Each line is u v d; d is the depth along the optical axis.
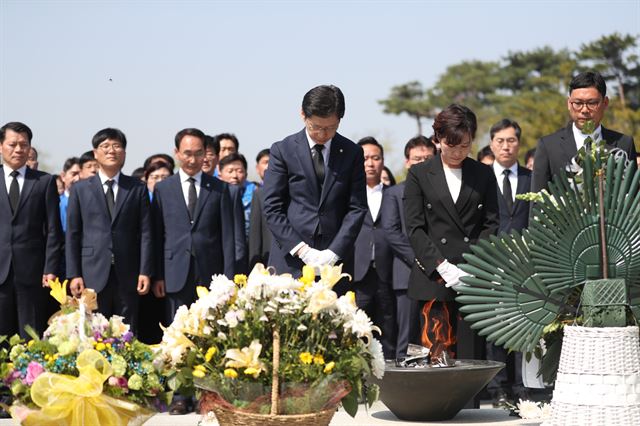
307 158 6.46
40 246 8.70
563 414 4.94
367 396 4.80
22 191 8.65
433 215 6.44
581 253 5.07
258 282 4.64
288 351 4.57
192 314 4.70
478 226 6.48
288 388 4.49
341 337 4.73
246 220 9.86
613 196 5.01
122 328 4.96
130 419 4.70
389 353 9.16
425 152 9.50
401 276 9.03
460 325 6.58
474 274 5.27
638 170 5.02
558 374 5.03
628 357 4.87
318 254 6.30
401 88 51.12
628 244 5.01
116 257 8.55
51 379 4.53
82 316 4.78
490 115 48.38
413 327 9.02
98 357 4.62
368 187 9.35
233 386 4.50
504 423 5.82
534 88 48.06
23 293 8.58
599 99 6.29
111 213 8.61
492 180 6.52
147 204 8.69
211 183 8.75
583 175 5.01
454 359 6.54
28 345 4.79
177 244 8.58
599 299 4.95
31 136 8.77
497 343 5.26
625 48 43.09
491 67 50.03
